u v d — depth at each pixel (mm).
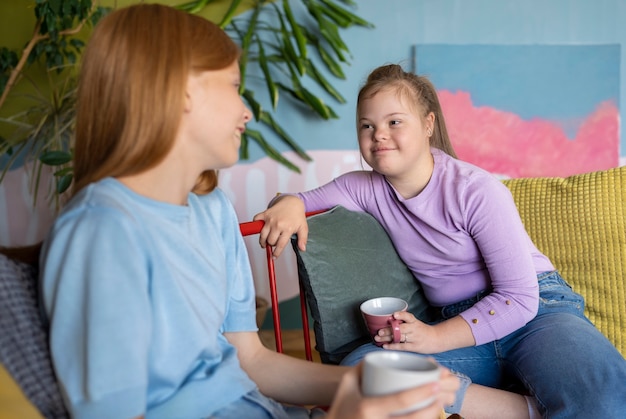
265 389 1026
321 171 2873
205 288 910
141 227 810
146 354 757
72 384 729
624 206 1591
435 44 2826
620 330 1578
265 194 2869
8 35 2699
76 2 2336
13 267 791
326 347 1375
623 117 2871
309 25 2814
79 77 858
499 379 1395
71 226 761
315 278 1364
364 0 2814
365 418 671
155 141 818
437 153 1527
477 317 1329
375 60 2848
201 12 2771
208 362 907
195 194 1033
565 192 1667
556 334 1298
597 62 2842
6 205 2707
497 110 2867
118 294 735
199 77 860
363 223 1514
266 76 2672
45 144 2502
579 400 1181
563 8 2830
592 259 1613
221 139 891
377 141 1416
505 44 2842
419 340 1272
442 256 1470
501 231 1352
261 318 2555
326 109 2713
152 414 816
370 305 1351
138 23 827
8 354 717
